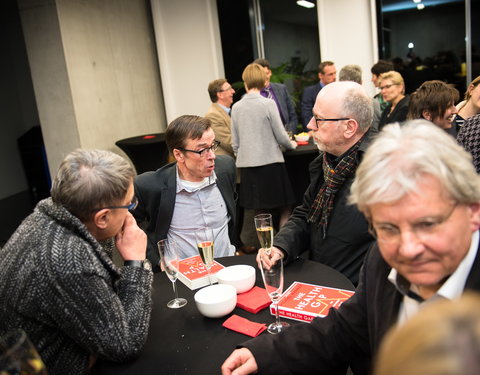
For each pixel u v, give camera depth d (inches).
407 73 214.7
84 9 196.7
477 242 29.4
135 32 237.1
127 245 54.1
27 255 45.4
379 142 28.6
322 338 42.8
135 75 235.9
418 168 26.2
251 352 42.8
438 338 11.8
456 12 201.0
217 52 246.1
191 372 43.5
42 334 46.0
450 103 95.0
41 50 186.4
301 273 64.8
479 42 199.3
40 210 49.4
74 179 47.4
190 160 78.9
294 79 248.4
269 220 64.4
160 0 244.5
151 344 49.5
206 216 84.0
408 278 29.0
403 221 27.0
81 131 192.9
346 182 68.1
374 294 37.1
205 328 51.8
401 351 12.4
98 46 205.8
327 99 67.0
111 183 48.1
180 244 84.0
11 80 273.4
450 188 26.0
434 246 26.9
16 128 276.5
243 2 244.1
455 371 10.9
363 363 43.1
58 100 189.6
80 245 46.4
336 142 67.9
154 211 82.1
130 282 51.2
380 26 207.6
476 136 63.8
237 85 242.2
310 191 75.7
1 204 252.2
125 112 225.8
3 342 34.2
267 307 55.7
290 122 183.8
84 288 44.8
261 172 146.6
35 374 31.3
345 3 209.6
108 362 47.2
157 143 203.6
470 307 12.6
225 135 160.9
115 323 45.8
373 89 214.2
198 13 240.8
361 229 67.2
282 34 248.4
